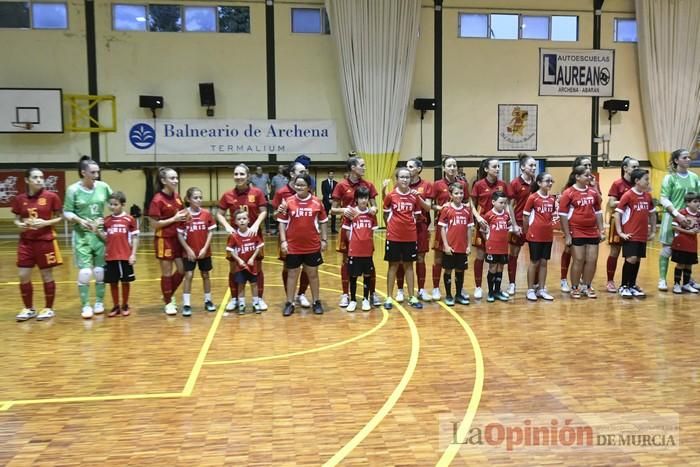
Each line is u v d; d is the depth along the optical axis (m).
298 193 5.80
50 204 5.74
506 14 15.12
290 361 4.40
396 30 14.31
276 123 14.66
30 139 13.87
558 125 15.54
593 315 5.77
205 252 5.95
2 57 13.68
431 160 15.21
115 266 5.78
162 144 14.31
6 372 4.20
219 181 14.66
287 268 5.88
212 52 14.34
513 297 6.70
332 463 2.79
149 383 3.95
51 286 5.90
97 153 14.12
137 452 2.93
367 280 6.04
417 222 6.31
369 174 14.66
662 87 15.23
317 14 14.66
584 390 3.74
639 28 15.16
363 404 3.53
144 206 14.33
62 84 13.90
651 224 6.70
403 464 2.77
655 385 3.82
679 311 5.91
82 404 3.58
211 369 4.23
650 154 15.70
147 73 14.16
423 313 5.94
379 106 14.45
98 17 13.88
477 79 15.18
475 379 3.96
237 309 6.13
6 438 3.11
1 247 11.77
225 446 2.98
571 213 6.49
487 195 6.56
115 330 5.36
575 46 15.38
